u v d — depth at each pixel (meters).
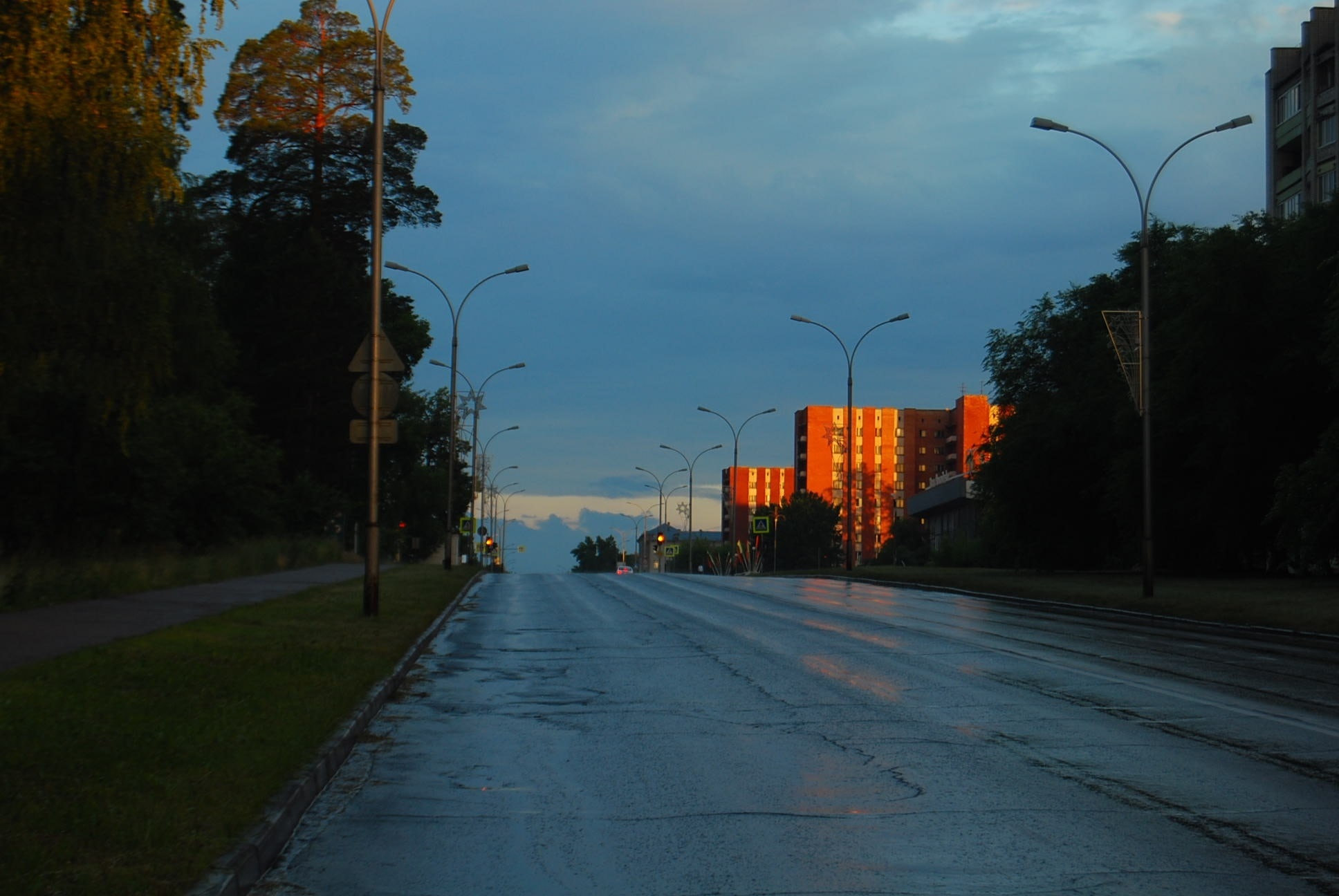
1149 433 30.05
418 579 35.00
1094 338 48.50
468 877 6.23
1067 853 6.59
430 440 86.12
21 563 22.48
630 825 7.28
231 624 17.23
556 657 16.80
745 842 6.88
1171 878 6.12
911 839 6.92
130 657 12.55
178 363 42.34
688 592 36.56
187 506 40.25
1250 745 9.83
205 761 7.81
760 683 13.94
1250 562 43.91
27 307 19.64
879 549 138.38
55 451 32.22
